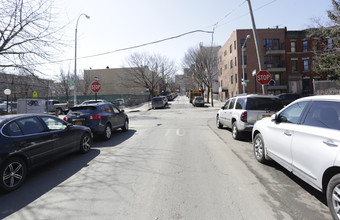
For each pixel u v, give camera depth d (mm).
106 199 3611
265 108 7723
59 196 3791
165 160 5758
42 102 17172
